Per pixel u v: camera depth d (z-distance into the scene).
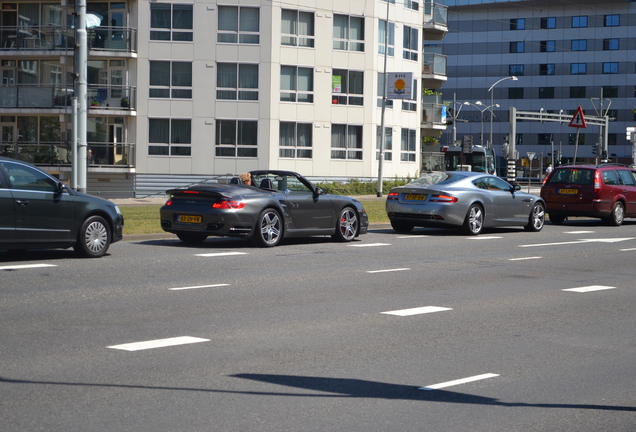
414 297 10.59
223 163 42.31
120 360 6.77
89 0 41.69
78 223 13.50
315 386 6.12
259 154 42.62
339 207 17.56
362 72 45.56
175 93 41.91
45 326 8.09
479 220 20.22
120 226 14.31
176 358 6.89
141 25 41.59
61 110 41.31
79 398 5.64
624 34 95.38
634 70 95.19
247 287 11.04
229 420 5.23
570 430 5.25
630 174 25.47
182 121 42.03
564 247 17.80
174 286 10.94
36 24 42.22
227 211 15.42
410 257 15.16
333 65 44.59
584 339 8.23
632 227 24.44
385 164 47.47
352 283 11.70
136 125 41.72
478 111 99.88
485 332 8.45
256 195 15.91
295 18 43.50
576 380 6.55
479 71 100.06
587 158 96.88
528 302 10.47
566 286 11.99
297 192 16.78
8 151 41.66
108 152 41.50
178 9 41.84
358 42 45.50
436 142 56.66
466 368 6.85
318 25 44.06
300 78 43.72
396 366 6.84
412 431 5.13
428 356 7.25
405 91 45.12
